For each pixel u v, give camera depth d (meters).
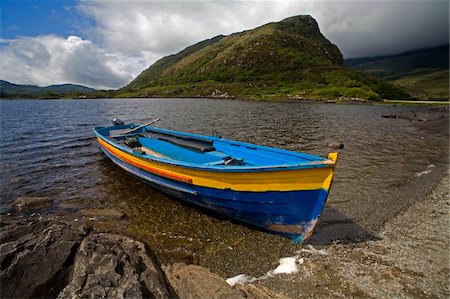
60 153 17.42
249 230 8.43
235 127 28.47
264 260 7.01
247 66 141.50
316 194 6.96
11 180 12.62
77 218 9.14
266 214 7.85
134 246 6.78
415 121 33.97
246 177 7.60
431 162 15.55
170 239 7.96
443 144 20.69
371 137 23.42
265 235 8.15
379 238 7.91
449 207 9.77
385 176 13.08
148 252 7.23
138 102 86.44
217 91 114.94
